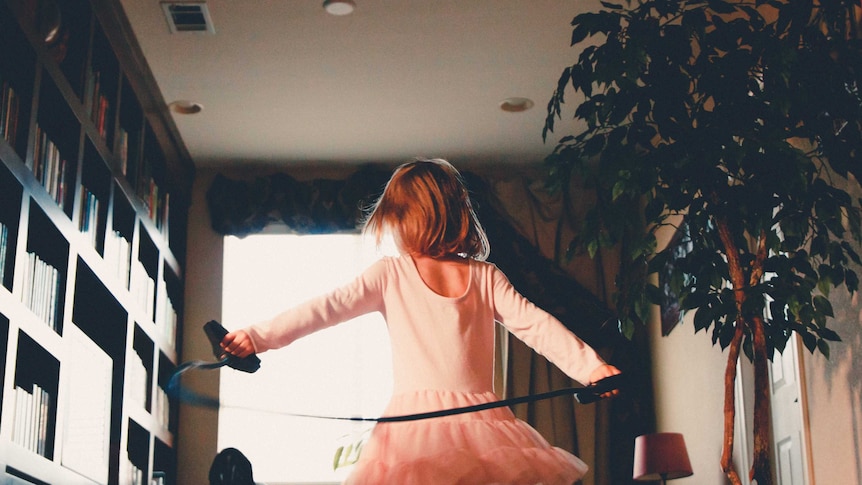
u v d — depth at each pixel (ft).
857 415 10.00
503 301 5.97
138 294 17.22
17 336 11.00
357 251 21.95
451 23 16.28
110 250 15.40
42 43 12.33
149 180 18.38
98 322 16.01
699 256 10.21
